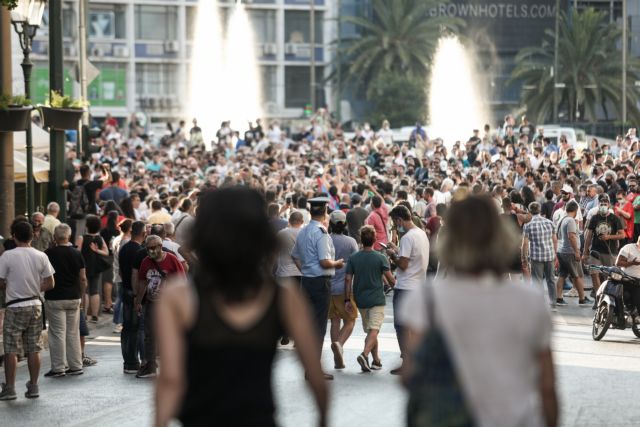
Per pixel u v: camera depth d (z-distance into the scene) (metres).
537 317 10.66
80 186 56.00
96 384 31.66
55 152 48.28
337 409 26.88
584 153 79.56
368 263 32.53
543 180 70.94
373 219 49.56
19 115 43.75
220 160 95.44
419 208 58.59
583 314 47.50
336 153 101.62
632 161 78.00
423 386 10.71
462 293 10.70
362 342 39.22
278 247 10.34
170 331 9.89
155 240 31.95
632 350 36.69
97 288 45.53
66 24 183.25
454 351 10.59
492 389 10.52
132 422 25.91
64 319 33.16
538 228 48.09
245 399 9.88
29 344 29.44
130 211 48.88
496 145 99.44
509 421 10.49
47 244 41.47
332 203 62.69
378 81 180.00
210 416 9.88
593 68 170.75
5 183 44.97
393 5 177.25
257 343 9.98
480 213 10.95
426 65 176.62
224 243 9.97
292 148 118.88
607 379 30.94
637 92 171.38
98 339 41.53
